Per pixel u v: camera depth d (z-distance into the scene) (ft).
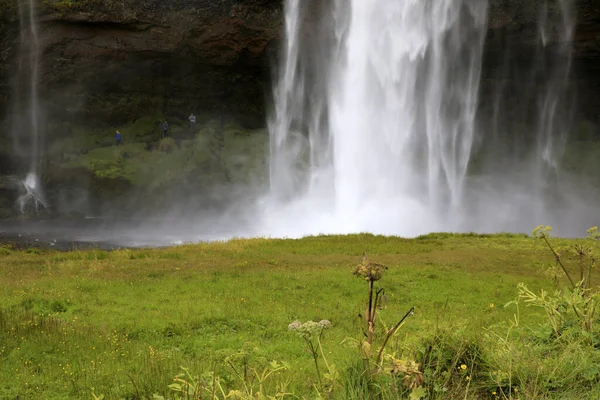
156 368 25.41
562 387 14.55
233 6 164.45
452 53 174.29
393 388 13.56
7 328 33.45
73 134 164.35
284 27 169.58
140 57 164.66
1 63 158.40
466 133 178.19
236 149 166.50
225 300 44.04
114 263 62.90
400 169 173.88
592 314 17.87
